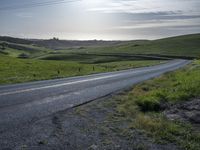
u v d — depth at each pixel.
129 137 8.73
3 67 43.31
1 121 9.99
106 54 147.38
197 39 193.62
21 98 14.80
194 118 11.01
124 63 90.81
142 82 24.45
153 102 13.19
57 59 142.88
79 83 23.47
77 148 7.61
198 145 8.29
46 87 20.02
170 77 28.28
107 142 8.19
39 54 198.38
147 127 9.75
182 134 9.25
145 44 197.50
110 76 31.89
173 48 162.88
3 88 18.97
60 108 12.69
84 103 14.19
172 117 11.30
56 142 8.00
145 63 84.19
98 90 19.27
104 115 11.65
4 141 7.91
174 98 14.97
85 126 9.80
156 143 8.34
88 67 59.75
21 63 55.91
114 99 15.66
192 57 119.62
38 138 8.28
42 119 10.53
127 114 11.91
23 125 9.60
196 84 19.08
